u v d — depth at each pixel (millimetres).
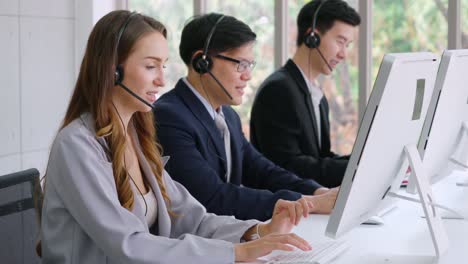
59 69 4582
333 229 1925
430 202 2129
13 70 4254
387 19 4590
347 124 4707
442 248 2121
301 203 2334
